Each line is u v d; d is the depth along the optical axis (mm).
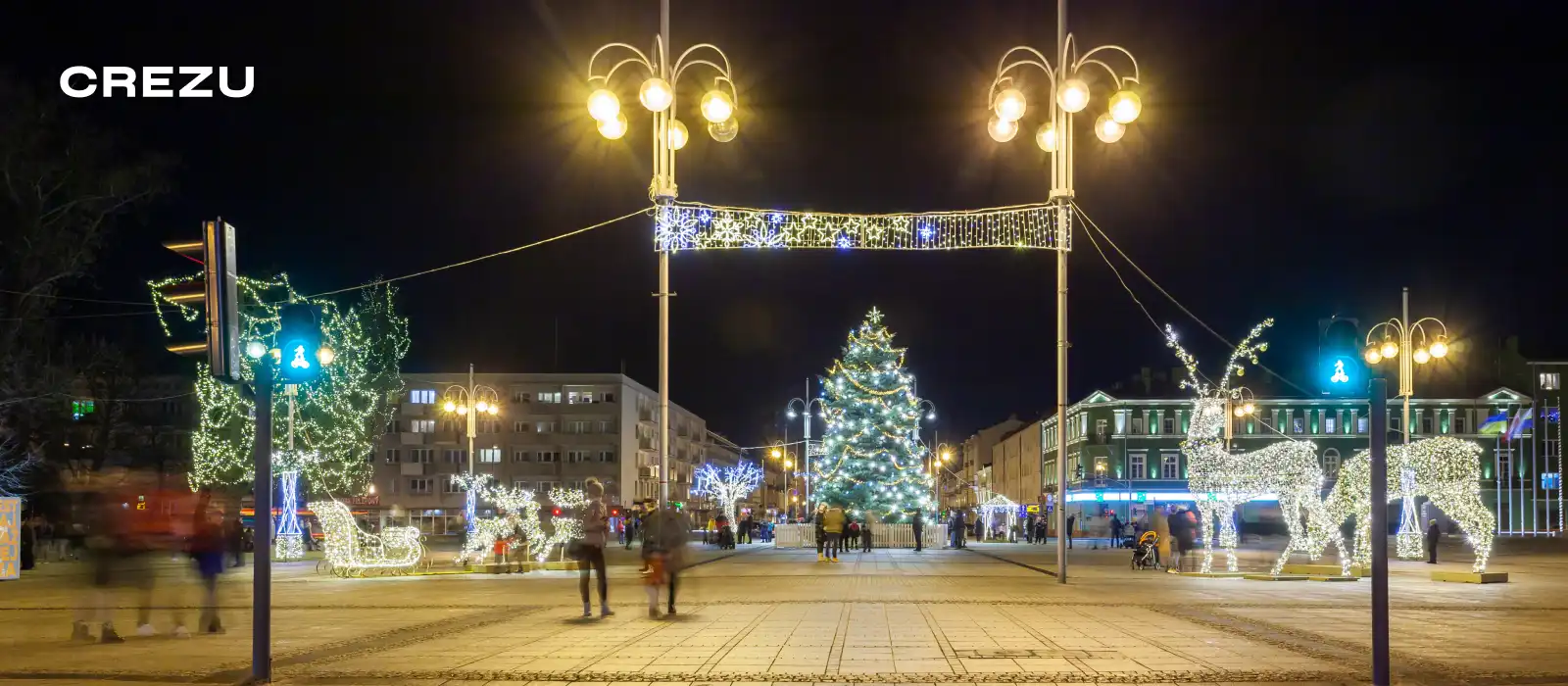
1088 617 17484
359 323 53156
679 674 11773
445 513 99250
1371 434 10828
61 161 36531
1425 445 27625
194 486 47625
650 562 17734
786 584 25672
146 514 16141
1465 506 27125
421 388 101188
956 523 53781
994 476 151500
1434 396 97312
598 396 102562
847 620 17031
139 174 37469
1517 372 99375
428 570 31469
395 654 13523
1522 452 96688
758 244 22531
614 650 13703
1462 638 14938
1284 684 11156
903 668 12086
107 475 15766
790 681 11352
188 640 15430
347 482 54469
